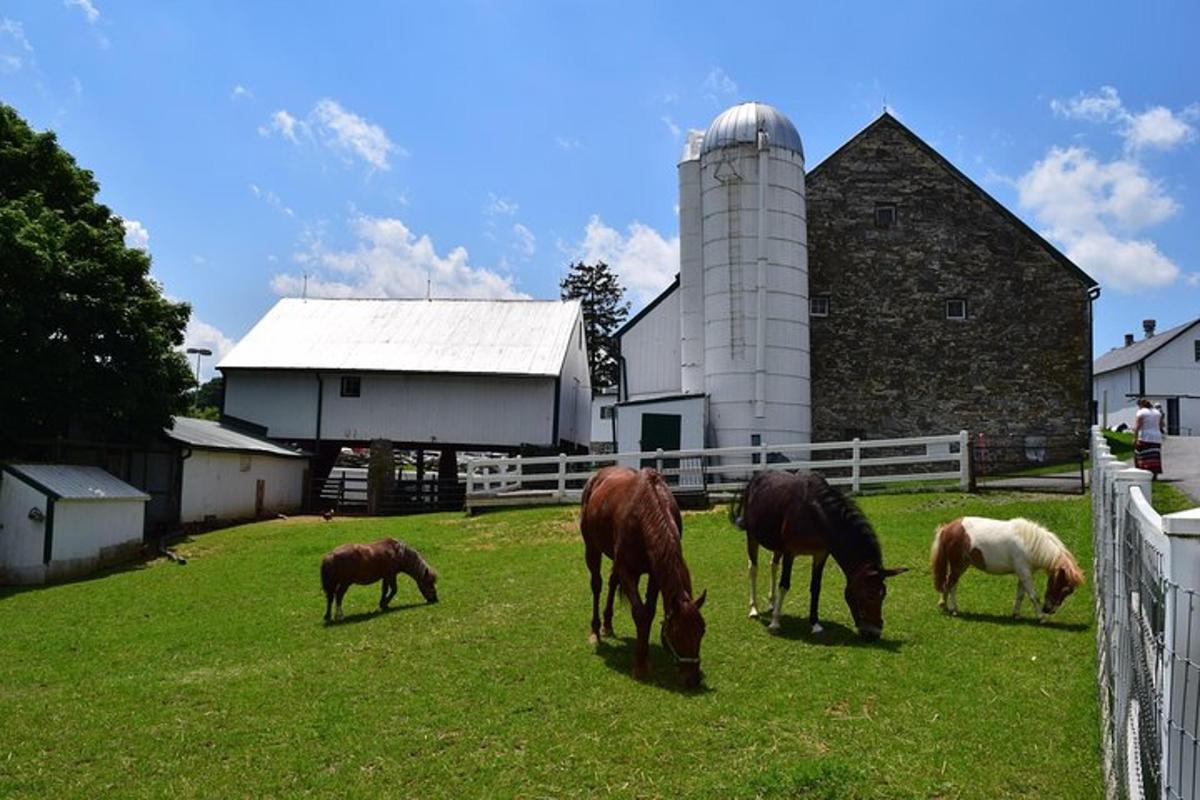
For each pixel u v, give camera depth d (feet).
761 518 29.48
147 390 71.97
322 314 112.37
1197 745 8.21
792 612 31.76
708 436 76.69
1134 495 13.73
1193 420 143.84
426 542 58.18
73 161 75.00
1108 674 18.11
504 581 42.06
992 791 16.81
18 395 65.87
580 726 21.25
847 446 63.21
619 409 79.10
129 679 28.55
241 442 88.33
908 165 88.33
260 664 29.50
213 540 71.77
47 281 63.72
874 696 22.34
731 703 22.20
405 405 99.81
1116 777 14.40
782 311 76.89
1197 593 8.37
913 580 36.24
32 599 49.14
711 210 77.97
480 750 20.27
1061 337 86.28
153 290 73.87
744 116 77.97
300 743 21.35
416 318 110.93
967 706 21.36
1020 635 27.61
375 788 18.61
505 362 99.19
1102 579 23.18
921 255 87.66
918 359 86.79
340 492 101.30
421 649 29.30
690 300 84.23
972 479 60.44
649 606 24.93
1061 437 85.35
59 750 21.80
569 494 70.85
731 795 17.11
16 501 58.80
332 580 36.06
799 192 78.84
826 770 17.43
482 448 99.86
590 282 212.84
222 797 18.66
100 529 62.64
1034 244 87.25
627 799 17.48
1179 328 145.79
